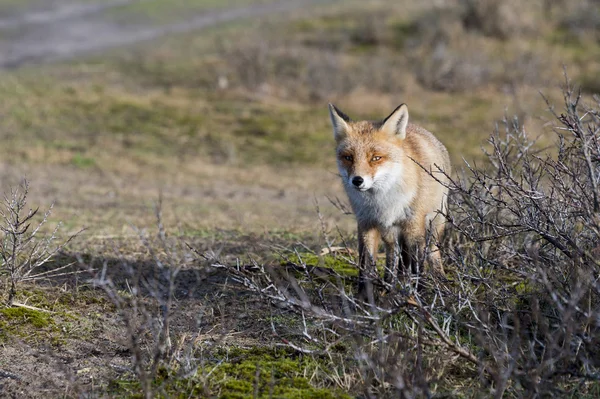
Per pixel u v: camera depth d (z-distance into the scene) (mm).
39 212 20781
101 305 11930
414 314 9516
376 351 9555
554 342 8266
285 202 27172
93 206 23141
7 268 12328
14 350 10219
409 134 13367
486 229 12617
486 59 47438
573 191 9992
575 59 47188
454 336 10148
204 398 8711
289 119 40688
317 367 9469
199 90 45594
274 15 68250
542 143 22406
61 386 9188
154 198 25703
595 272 9328
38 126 37125
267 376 9312
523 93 41344
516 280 11711
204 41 57594
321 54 49906
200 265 14328
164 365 9430
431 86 45469
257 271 13297
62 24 62375
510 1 54969
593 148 9938
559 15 56250
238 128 39188
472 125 37656
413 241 12570
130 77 48281
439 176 13016
